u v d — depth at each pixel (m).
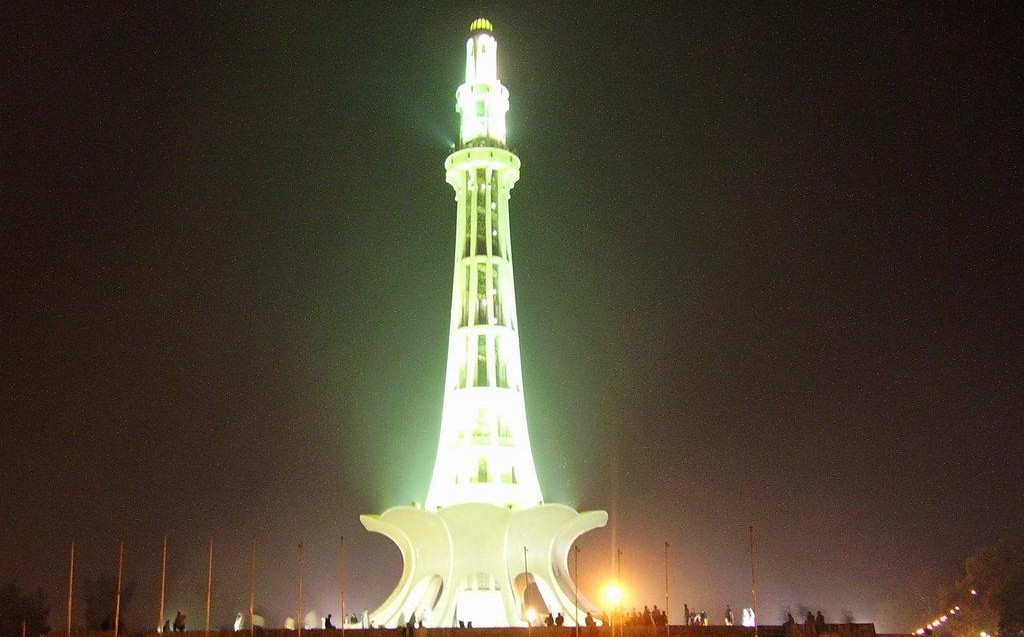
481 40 95.06
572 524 80.69
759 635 67.06
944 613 108.25
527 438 85.69
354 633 67.00
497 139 92.75
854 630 68.44
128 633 68.94
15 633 87.69
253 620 72.75
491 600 82.56
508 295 89.00
